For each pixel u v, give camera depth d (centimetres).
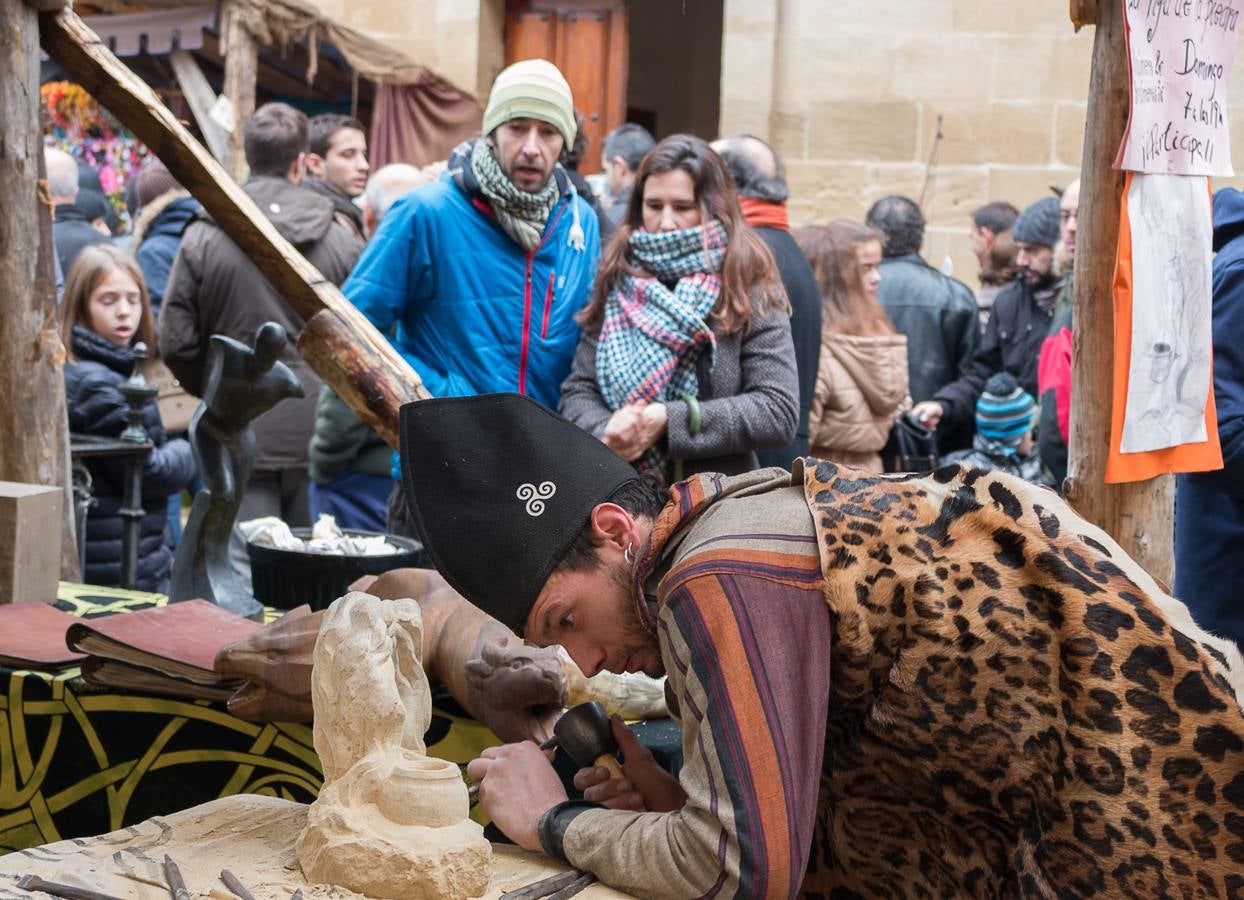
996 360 468
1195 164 216
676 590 136
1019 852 138
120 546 343
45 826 205
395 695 149
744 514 141
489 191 290
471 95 736
